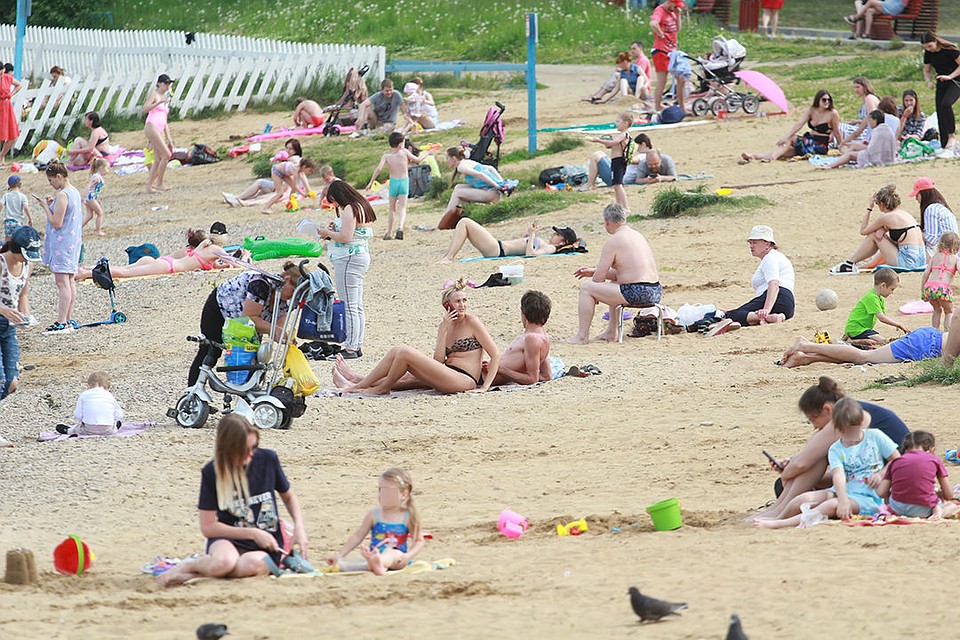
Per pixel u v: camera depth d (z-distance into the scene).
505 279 68.06
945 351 45.97
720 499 33.28
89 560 28.62
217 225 83.56
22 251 64.19
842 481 29.77
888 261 66.12
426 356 48.09
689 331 57.41
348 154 115.19
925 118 98.06
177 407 44.81
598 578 26.09
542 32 166.25
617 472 36.81
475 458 39.31
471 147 101.38
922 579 24.14
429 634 22.66
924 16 158.38
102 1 198.62
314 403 47.34
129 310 70.06
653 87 139.50
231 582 27.45
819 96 98.62
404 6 180.00
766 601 23.34
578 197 90.38
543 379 49.88
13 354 47.97
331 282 44.53
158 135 111.75
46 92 142.62
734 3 180.50
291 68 149.00
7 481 38.19
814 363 49.34
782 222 79.31
